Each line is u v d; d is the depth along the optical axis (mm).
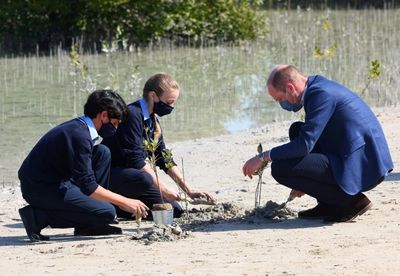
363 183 10500
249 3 36969
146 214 10742
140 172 11539
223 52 31969
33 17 33594
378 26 37844
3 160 16812
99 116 10484
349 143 10484
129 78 25969
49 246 10305
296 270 8586
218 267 8812
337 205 10703
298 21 40281
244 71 27500
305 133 10414
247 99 22844
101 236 10867
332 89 10602
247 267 8766
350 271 8469
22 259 9641
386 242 9594
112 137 11648
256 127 19266
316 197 10703
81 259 9492
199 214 11672
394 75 23109
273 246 9648
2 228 11641
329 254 9164
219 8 34156
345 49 30797
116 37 32500
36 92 24297
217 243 9930
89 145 10430
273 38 35031
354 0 46094
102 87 24594
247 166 10758
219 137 18219
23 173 10625
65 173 10633
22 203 13430
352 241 9703
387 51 29594
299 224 10758
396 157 14992
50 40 34000
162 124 20016
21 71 28328
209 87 24672
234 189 13500
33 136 18875
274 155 10531
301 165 10492
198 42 34219
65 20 33688
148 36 33500
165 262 9141
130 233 10945
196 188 13812
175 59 30312
